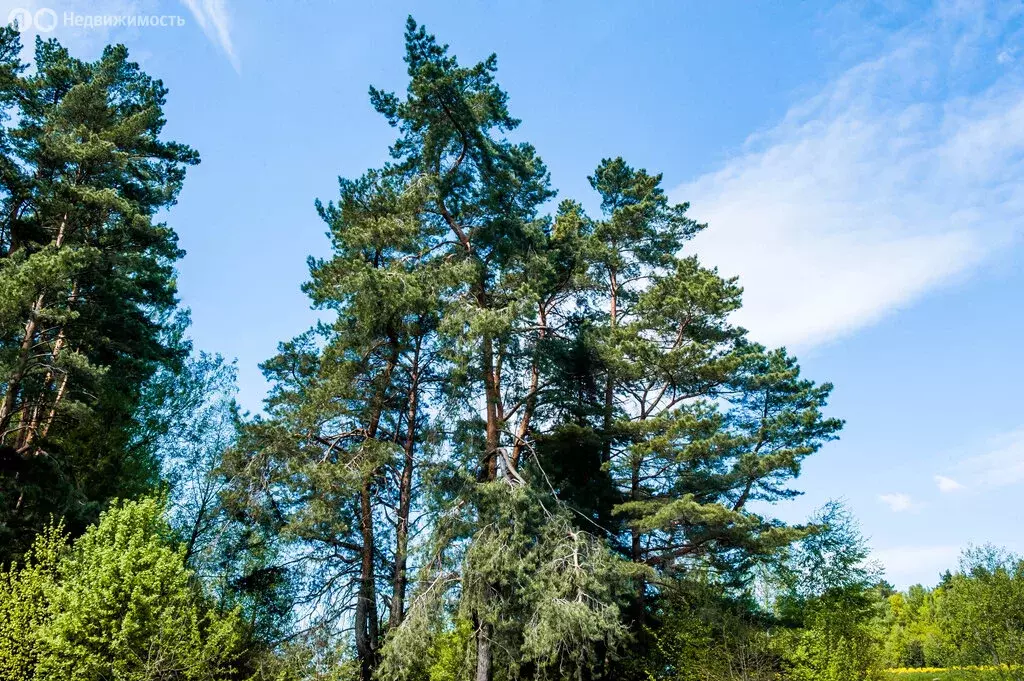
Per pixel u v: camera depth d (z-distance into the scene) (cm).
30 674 1575
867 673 2125
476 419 2261
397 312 2200
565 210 2980
